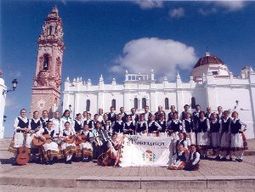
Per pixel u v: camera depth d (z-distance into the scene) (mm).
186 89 55219
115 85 55938
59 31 59750
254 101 52500
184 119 12820
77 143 12023
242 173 8344
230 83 53500
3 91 16422
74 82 56750
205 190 7004
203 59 67125
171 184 7273
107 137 12414
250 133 51156
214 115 12789
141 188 7297
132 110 13352
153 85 55375
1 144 17250
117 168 9969
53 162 11469
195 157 9352
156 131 11945
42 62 56844
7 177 7793
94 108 55312
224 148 12156
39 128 11500
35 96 55031
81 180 7477
